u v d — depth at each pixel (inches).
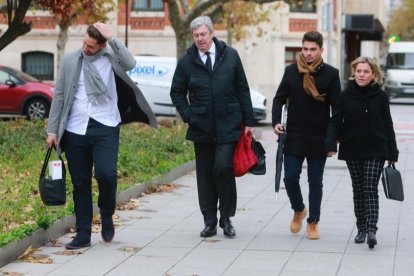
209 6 1046.4
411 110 1707.7
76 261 388.2
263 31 1726.1
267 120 1352.1
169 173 645.9
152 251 409.7
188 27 1054.4
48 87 1221.7
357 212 429.1
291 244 426.9
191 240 435.8
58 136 411.2
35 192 522.9
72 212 459.2
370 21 1833.2
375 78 413.7
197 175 446.6
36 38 1854.1
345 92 415.5
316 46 426.9
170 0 1036.5
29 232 403.9
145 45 1877.5
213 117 430.3
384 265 383.9
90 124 410.9
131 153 697.6
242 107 435.8
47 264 381.4
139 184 577.9
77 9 1162.0
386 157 414.3
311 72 424.8
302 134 430.3
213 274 366.9
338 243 429.4
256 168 435.8
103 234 426.3
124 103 424.5
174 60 1226.0
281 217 502.0
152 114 422.6
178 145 788.6
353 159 417.7
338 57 2165.4
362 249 415.8
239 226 473.7
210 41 431.2
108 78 414.0
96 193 523.2
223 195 438.9
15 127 866.1
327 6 1218.6
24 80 1216.2
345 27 1775.3
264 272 370.6
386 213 516.1
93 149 412.8
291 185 437.4
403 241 434.9
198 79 431.2
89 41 405.7
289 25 1918.1
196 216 504.7
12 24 763.4
